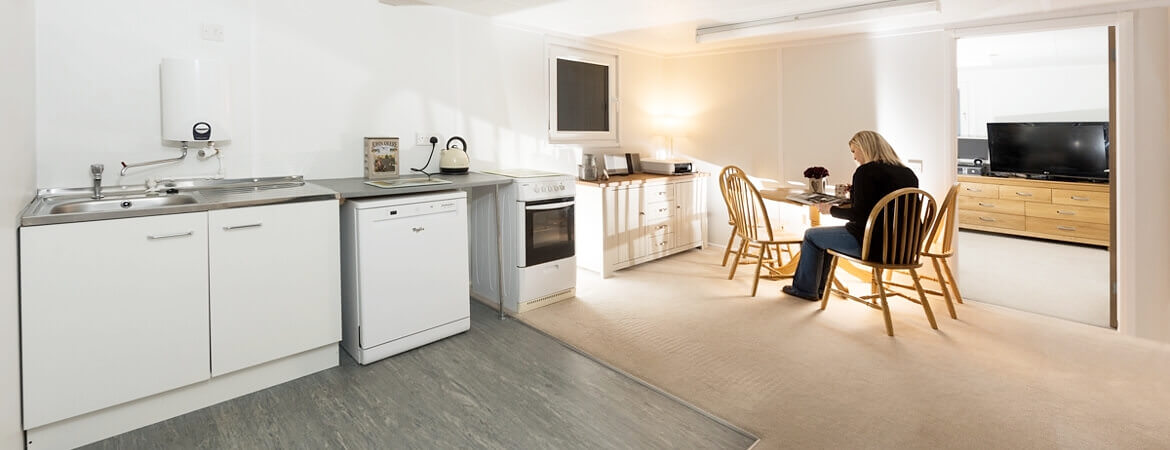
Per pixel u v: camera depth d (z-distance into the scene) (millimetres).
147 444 1942
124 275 1922
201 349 2129
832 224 4539
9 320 1561
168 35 2555
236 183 2756
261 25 2838
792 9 3664
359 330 2602
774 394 2344
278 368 2404
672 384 2443
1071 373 2543
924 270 4031
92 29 2359
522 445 1954
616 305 3590
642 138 5293
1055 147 5691
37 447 1827
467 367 2613
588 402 2275
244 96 2799
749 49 4855
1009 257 5070
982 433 2021
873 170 3168
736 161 5043
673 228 4922
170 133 2486
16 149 1735
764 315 3383
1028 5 3297
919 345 2891
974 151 6762
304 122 3023
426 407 2227
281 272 2326
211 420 2107
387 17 3334
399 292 2711
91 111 2377
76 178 2359
